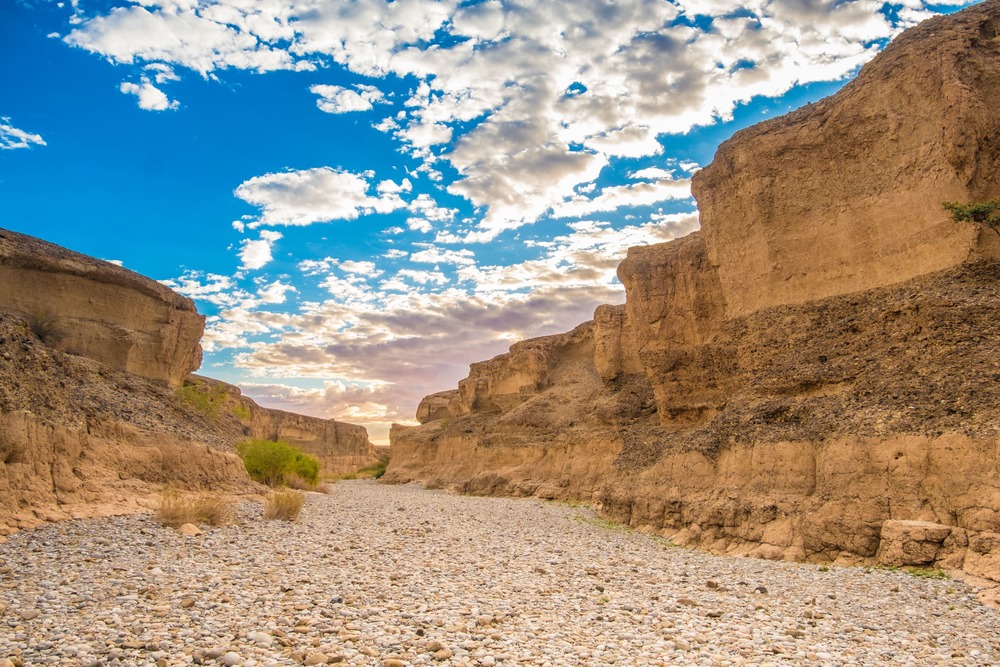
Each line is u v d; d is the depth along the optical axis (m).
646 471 31.95
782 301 29.02
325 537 20.39
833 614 14.12
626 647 11.20
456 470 68.31
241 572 14.65
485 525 28.44
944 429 18.38
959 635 12.70
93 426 22.14
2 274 27.64
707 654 10.98
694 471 26.78
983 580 15.40
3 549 14.96
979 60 23.89
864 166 27.03
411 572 16.34
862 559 18.75
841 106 27.86
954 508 17.34
